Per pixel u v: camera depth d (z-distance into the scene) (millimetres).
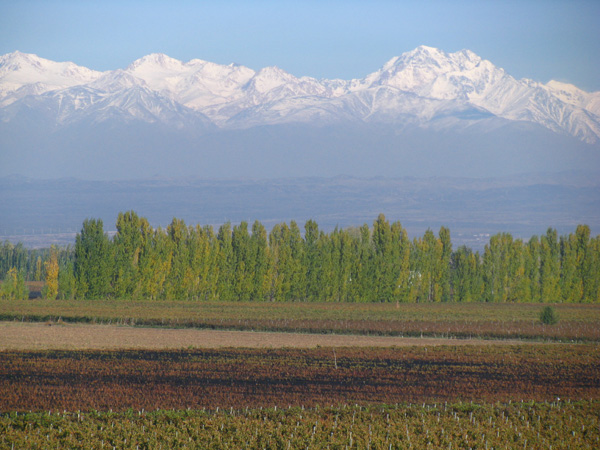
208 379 95438
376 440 67250
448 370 105250
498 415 78188
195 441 66625
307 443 66938
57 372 98062
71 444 64812
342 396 87250
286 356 114688
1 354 111812
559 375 103125
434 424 73188
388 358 114438
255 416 75438
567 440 70062
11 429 67812
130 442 65812
